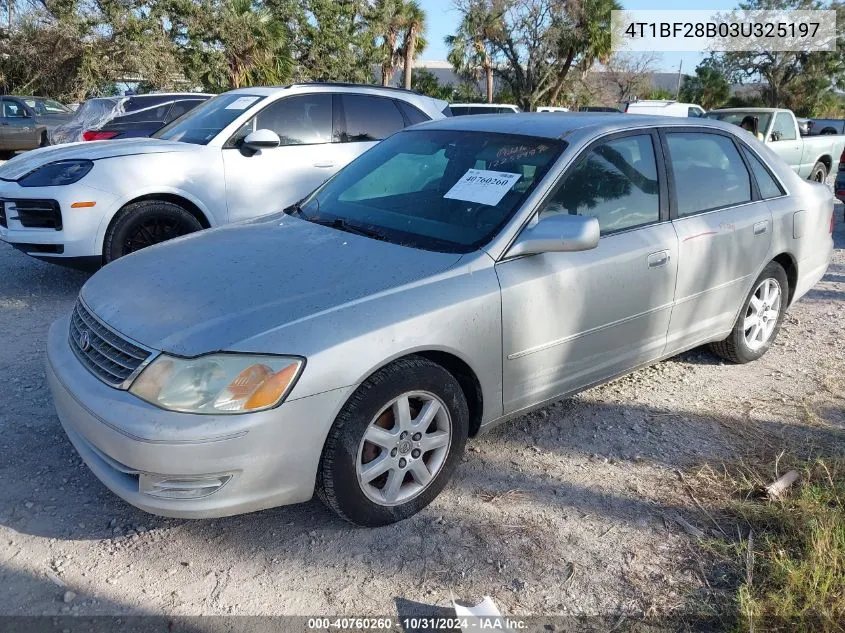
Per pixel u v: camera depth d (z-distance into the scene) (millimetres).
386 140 4426
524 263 3316
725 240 4270
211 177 6355
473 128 4070
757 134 12805
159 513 2695
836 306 6496
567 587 2775
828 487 3338
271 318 2771
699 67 48906
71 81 27797
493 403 3326
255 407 2623
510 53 38062
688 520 3186
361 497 2941
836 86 47219
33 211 5844
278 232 3668
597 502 3311
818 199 5113
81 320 3166
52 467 3449
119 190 5934
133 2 27203
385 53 36031
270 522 3125
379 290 2967
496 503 3285
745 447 3834
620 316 3742
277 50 28750
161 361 2672
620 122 3951
